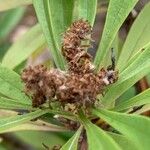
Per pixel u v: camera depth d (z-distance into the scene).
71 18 0.17
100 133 0.13
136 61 0.15
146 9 0.20
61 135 0.26
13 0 0.22
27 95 0.14
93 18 0.17
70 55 0.15
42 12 0.16
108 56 0.18
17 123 0.15
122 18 0.16
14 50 0.23
